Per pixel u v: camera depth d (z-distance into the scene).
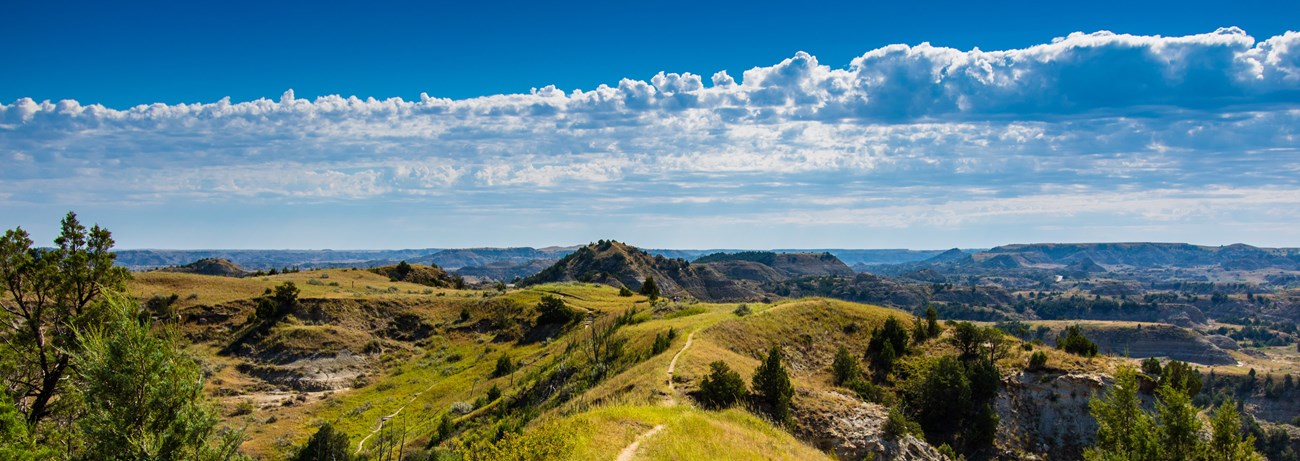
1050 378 62.09
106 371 19.50
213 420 21.11
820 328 76.75
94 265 28.25
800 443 32.53
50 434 21.92
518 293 131.62
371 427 70.19
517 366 86.75
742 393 41.97
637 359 60.09
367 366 97.44
